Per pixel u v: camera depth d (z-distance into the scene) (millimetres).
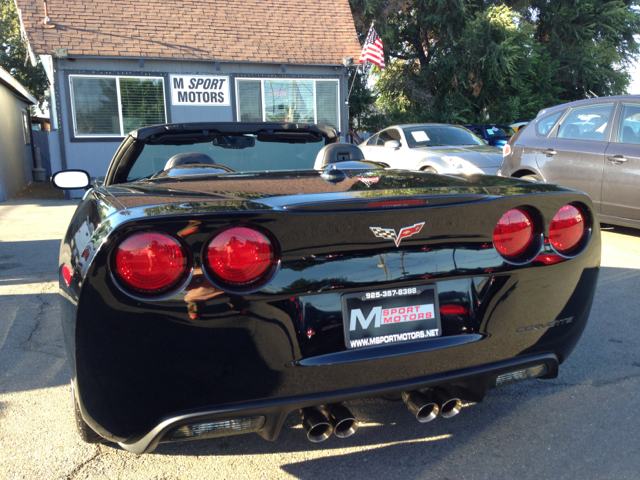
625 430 2240
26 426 2336
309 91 14453
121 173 2922
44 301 4223
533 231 1910
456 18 21578
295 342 1641
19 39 26703
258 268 1571
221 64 13555
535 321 1952
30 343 3340
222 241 1534
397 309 1762
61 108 12391
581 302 2047
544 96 23094
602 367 2850
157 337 1520
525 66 21406
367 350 1724
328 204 1620
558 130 6195
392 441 2193
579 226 1990
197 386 1571
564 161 5980
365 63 14344
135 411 1566
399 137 9141
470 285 1854
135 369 1532
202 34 13836
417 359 1775
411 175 2418
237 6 15000
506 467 1995
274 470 2000
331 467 2016
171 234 1503
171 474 1979
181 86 13312
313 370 1662
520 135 6703
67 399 2598
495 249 1853
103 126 12836
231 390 1602
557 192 1927
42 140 20547
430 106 21984
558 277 1958
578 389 2617
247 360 1596
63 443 2197
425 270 1761
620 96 5625
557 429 2260
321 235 1627
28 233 7434
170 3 14359
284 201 1710
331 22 15500
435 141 8844
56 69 12203
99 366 1534
